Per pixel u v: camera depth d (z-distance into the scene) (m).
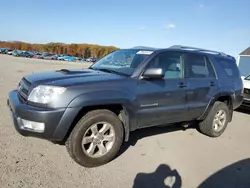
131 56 4.14
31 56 64.06
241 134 5.49
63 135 3.01
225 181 3.28
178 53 4.39
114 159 3.64
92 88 3.17
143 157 3.79
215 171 3.54
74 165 3.33
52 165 3.26
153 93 3.75
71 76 3.42
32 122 2.95
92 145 3.29
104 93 3.21
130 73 3.71
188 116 4.46
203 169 3.58
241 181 3.32
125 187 2.94
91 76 3.49
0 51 71.88
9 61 30.58
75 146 3.14
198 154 4.10
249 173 3.57
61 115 2.94
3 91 7.95
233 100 5.35
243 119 7.10
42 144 3.87
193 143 4.60
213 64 5.01
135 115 3.60
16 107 3.08
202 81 4.61
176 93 4.09
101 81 3.32
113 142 3.44
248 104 7.67
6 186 2.68
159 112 3.89
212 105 4.84
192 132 5.27
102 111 3.31
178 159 3.84
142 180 3.13
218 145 4.62
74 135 3.13
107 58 4.67
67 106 2.96
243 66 24.30
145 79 3.71
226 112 5.15
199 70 4.70
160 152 4.04
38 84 3.10
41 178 2.92
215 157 4.04
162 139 4.66
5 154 3.40
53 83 3.07
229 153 4.27
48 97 2.95
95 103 3.14
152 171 3.38
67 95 2.97
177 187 3.04
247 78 9.00
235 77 5.52
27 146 3.74
